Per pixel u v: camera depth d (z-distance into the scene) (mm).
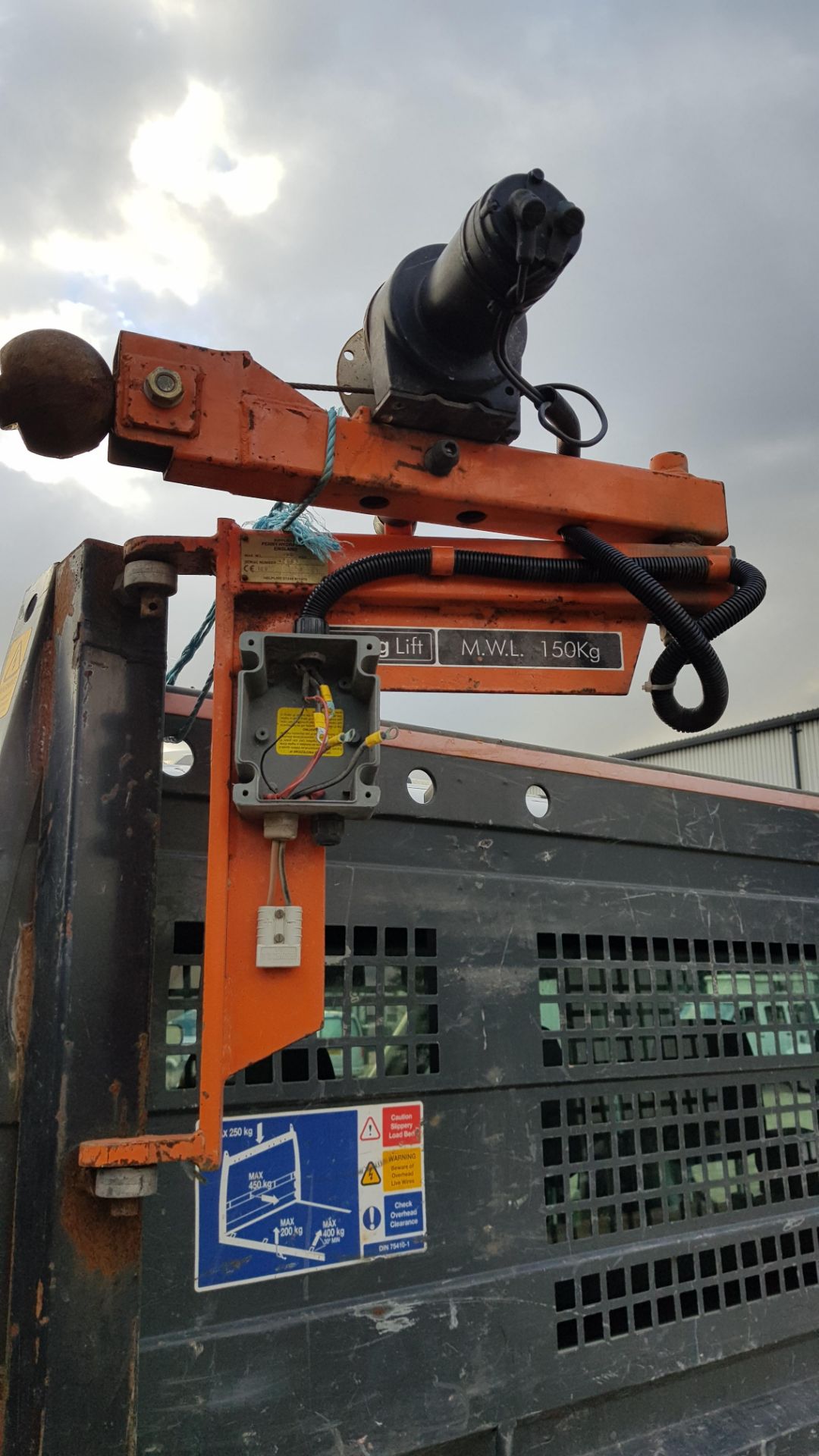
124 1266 1335
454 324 1529
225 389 1523
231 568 1552
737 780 2783
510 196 1392
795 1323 2443
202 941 1841
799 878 2887
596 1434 2100
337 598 1578
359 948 1991
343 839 2029
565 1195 2164
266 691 1493
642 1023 2396
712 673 1752
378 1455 1760
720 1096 2512
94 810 1464
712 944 2611
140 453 1508
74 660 1519
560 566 1742
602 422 1729
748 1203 2490
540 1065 2180
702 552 1861
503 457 1721
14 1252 1378
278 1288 1751
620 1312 2152
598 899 2395
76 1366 1276
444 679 1710
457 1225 1979
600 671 1819
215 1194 1725
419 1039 2018
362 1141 1902
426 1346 1863
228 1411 1644
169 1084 1734
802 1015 2777
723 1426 2244
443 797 2168
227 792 1454
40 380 1391
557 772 2377
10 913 1537
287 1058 1850
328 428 1566
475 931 2164
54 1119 1341
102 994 1412
